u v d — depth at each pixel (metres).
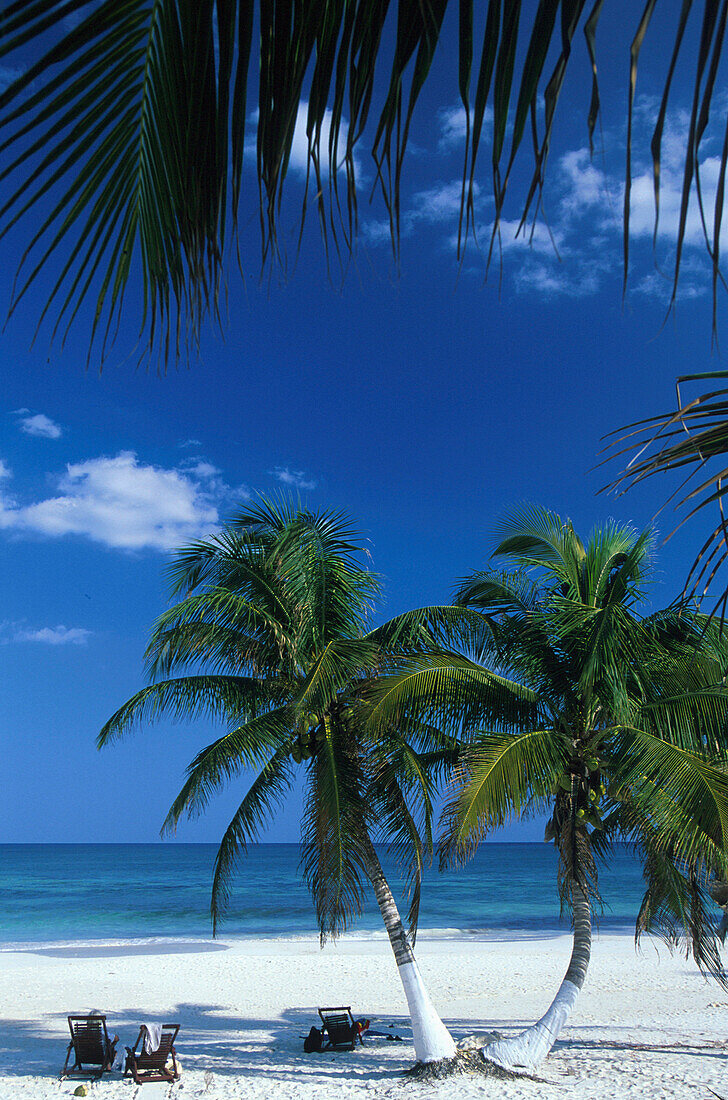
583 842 12.47
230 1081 12.45
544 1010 19.06
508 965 26.31
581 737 12.34
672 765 10.27
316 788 12.19
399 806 13.19
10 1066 13.61
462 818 10.15
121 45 1.21
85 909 50.94
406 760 12.44
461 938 35.91
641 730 11.17
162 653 12.85
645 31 0.88
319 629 13.10
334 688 11.58
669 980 23.28
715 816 9.69
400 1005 19.91
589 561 13.12
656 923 13.48
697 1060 13.26
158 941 35.00
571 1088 11.34
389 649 13.32
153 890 66.00
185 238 1.33
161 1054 12.64
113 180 1.36
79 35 1.13
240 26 1.16
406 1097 11.04
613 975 24.17
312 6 1.15
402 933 12.56
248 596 13.40
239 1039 15.85
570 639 12.34
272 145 1.17
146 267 1.44
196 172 1.26
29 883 74.12
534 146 0.96
